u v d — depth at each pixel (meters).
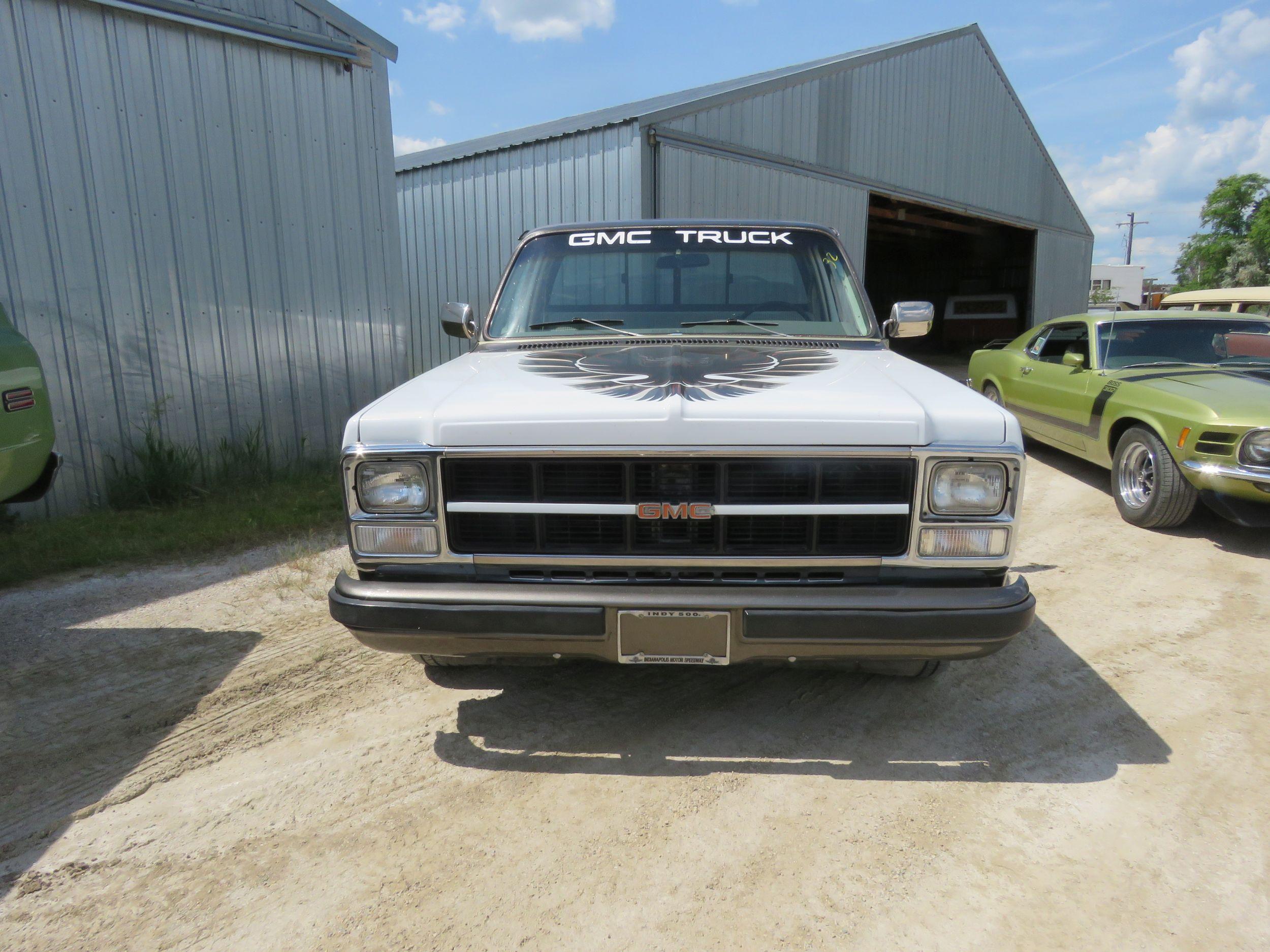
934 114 13.94
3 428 3.16
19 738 2.77
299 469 6.83
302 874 2.12
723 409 2.27
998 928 1.91
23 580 4.27
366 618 2.34
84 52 5.50
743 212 10.18
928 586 2.32
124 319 5.81
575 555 2.32
